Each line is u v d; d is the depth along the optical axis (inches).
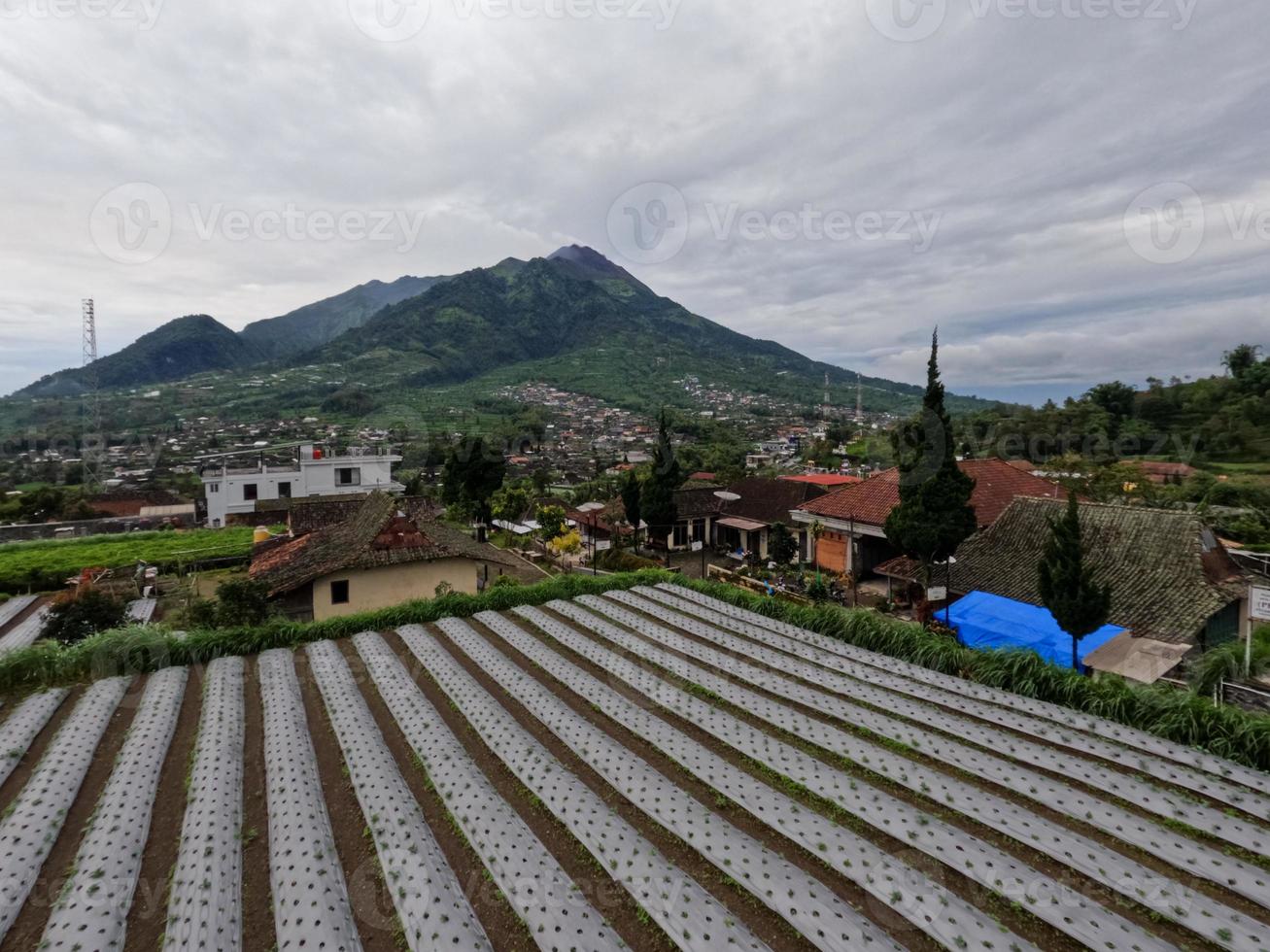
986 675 335.3
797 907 172.1
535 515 1498.5
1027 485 960.3
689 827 212.1
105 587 888.3
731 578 933.2
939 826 207.5
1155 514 591.5
